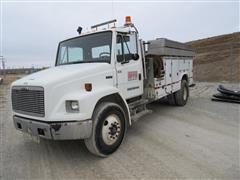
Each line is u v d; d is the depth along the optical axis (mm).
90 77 3605
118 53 4195
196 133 4711
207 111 6770
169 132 4824
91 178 3000
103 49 4168
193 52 8648
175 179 2879
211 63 21312
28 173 3193
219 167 3164
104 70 3869
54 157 3736
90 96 3314
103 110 3514
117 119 3814
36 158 3711
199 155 3582
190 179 2867
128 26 4629
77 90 3408
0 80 26672
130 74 4547
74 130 3137
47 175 3125
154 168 3191
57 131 3100
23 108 3453
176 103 7492
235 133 4664
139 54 4871
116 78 4133
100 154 3537
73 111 3229
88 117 3254
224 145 3998
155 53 5609
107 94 3674
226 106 7520
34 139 3445
